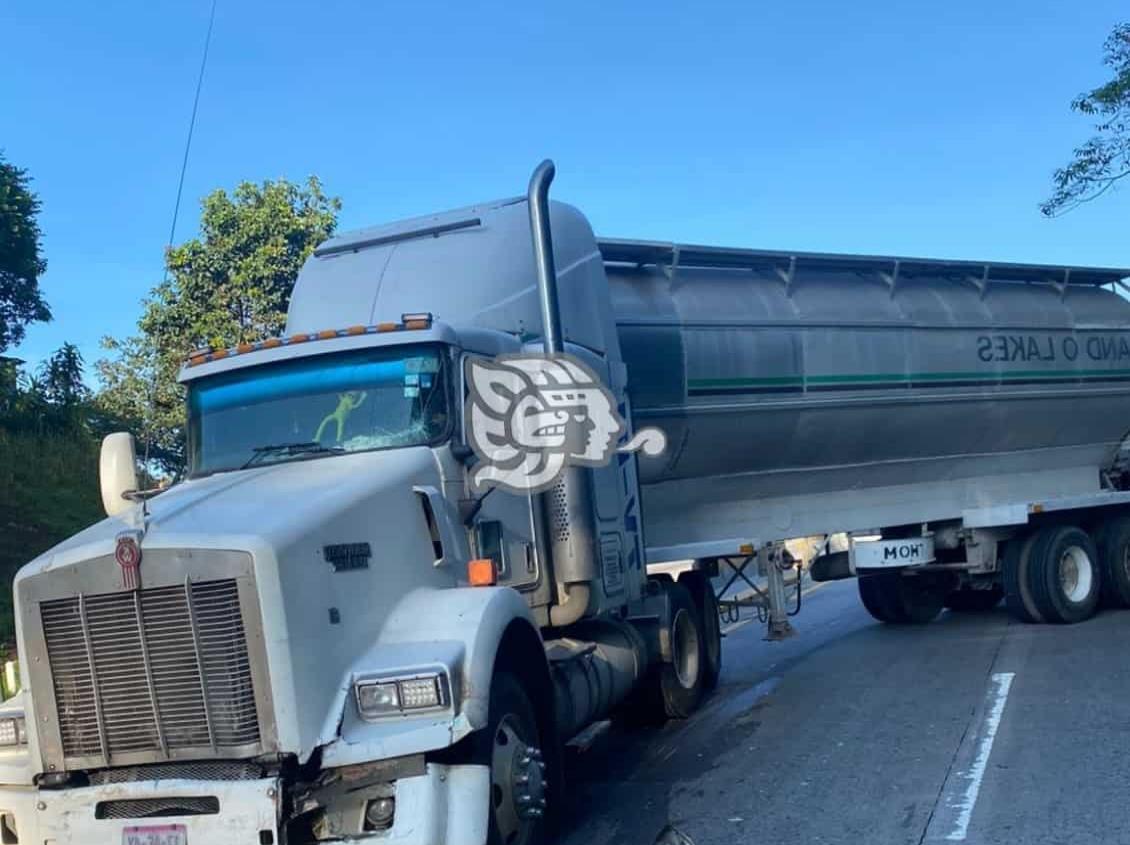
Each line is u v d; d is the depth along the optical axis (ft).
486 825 17.21
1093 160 53.01
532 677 21.39
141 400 83.30
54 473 60.39
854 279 42.55
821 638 47.37
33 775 17.44
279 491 19.39
